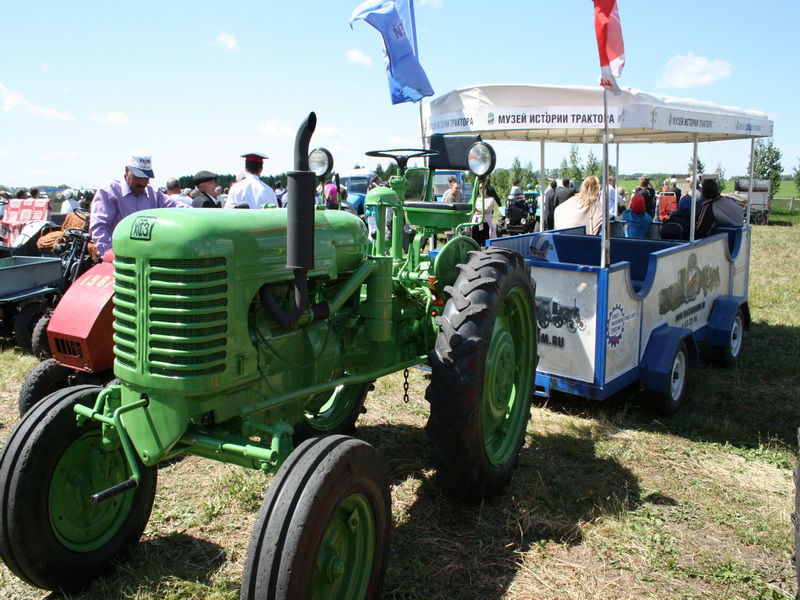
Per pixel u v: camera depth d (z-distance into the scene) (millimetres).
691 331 5020
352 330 3164
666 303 5160
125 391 2467
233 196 5984
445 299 3697
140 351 2303
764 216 25844
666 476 3818
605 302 4352
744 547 3100
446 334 3080
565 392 5109
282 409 2760
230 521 3234
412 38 5590
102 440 2627
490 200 10031
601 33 4012
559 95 4625
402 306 3668
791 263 13031
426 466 3865
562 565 2914
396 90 5680
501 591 2713
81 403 2646
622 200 12836
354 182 15188
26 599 2643
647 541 3111
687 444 4289
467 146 4137
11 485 2418
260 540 2029
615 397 5176
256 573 2004
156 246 2236
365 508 2363
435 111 5488
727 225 6785
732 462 4020
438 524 3225
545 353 4727
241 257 2355
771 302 8969
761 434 4480
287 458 2197
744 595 2729
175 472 3770
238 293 2354
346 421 4230
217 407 2396
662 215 17750
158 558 2871
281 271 2545
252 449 2256
